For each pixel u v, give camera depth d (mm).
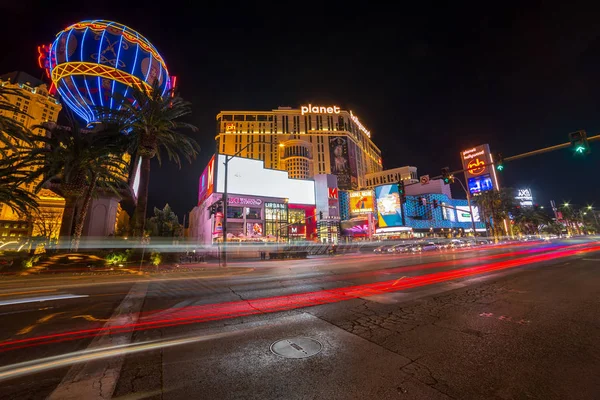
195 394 3207
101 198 37125
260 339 5027
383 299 8055
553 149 13406
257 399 3098
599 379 3402
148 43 58031
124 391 3260
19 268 17312
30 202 24469
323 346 4637
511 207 70625
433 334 5105
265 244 53625
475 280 10867
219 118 159000
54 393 3211
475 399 3018
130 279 14617
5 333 5504
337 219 72312
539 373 3580
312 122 166875
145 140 25062
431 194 90938
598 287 8891
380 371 3719
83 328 5832
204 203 66438
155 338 5156
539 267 14195
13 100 92438
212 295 9422
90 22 53344
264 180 63938
